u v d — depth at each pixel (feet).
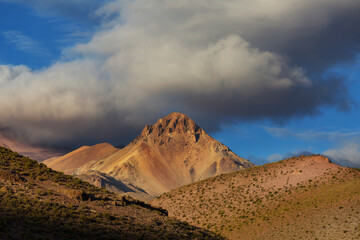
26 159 244.63
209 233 251.80
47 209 176.35
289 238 313.94
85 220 179.11
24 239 142.20
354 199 337.31
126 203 234.58
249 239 331.36
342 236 293.64
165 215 253.03
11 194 180.65
